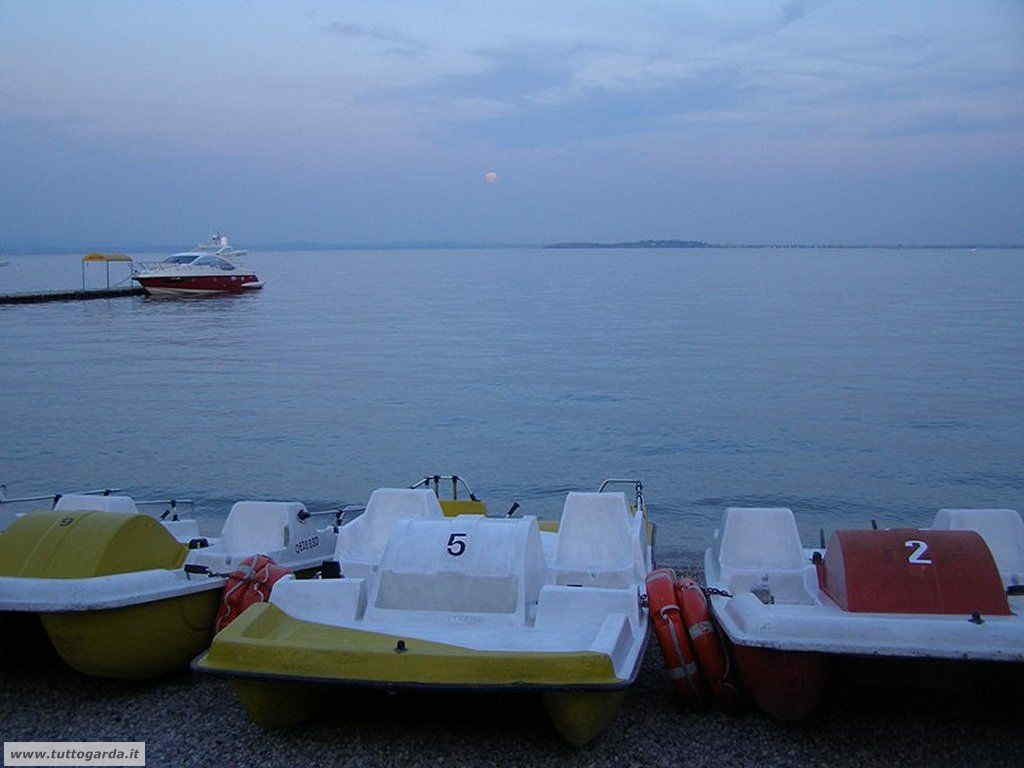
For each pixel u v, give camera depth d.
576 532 8.81
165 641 7.38
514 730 6.61
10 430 23.58
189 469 19.56
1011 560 8.20
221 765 6.17
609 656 5.84
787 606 7.14
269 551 9.09
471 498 11.30
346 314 64.94
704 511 16.53
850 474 18.98
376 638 6.35
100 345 45.16
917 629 6.01
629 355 38.75
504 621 6.69
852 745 6.40
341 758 6.23
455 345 43.62
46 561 7.10
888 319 55.28
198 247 86.56
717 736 6.56
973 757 6.21
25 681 7.64
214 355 40.62
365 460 20.42
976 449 20.92
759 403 26.77
